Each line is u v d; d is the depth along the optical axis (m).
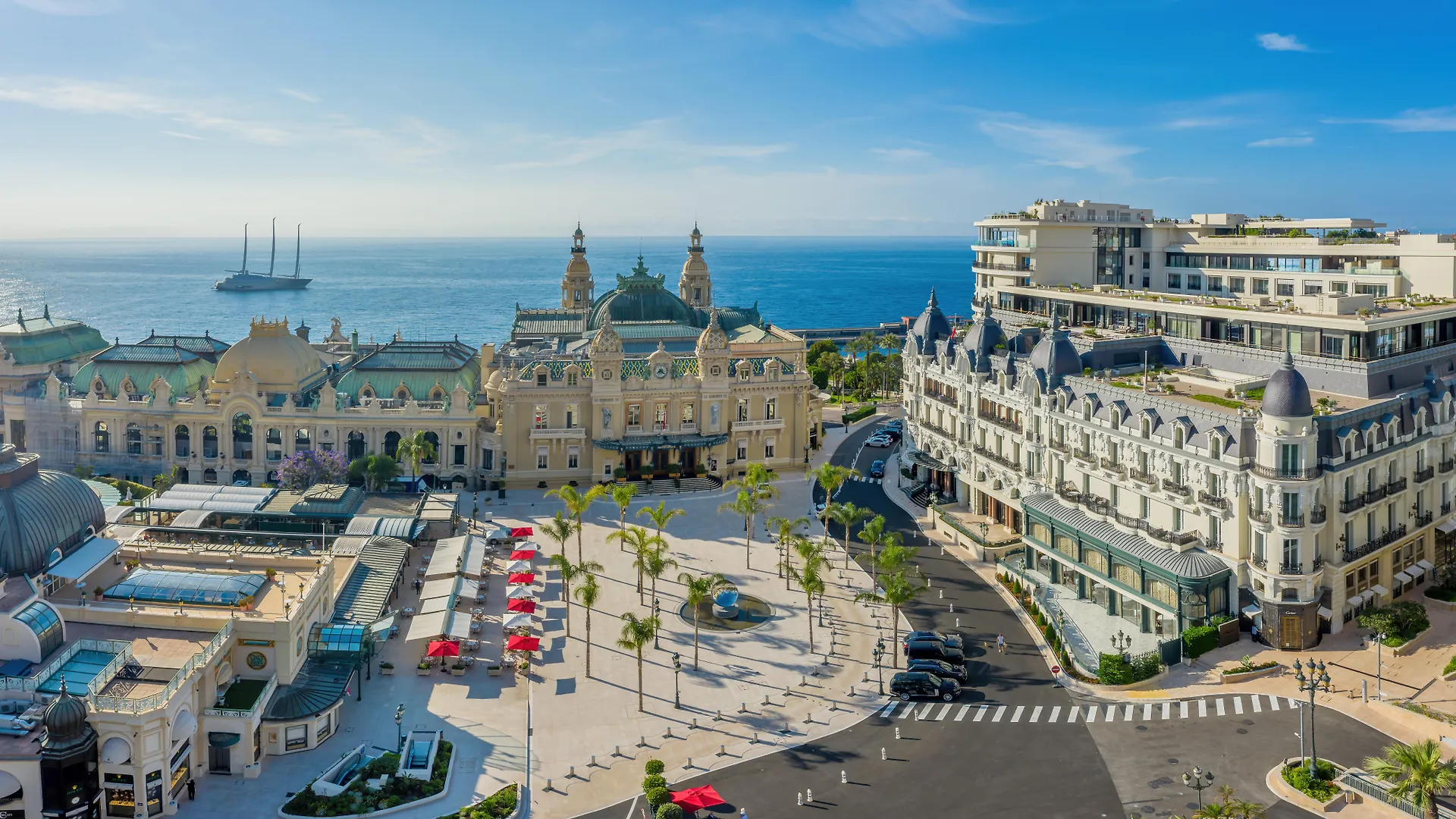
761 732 89.12
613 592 120.56
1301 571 98.06
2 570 89.19
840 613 114.69
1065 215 185.38
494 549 134.62
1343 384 113.62
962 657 101.75
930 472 159.00
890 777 81.75
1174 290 181.12
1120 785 79.69
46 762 71.81
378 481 152.50
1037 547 120.00
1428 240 142.88
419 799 78.12
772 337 187.88
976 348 144.62
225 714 81.31
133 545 105.62
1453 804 73.94
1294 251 160.88
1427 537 113.19
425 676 99.19
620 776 82.44
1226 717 88.94
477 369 189.62
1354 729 85.69
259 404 163.75
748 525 131.62
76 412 166.88
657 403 167.25
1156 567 102.88
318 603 97.44
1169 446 106.44
